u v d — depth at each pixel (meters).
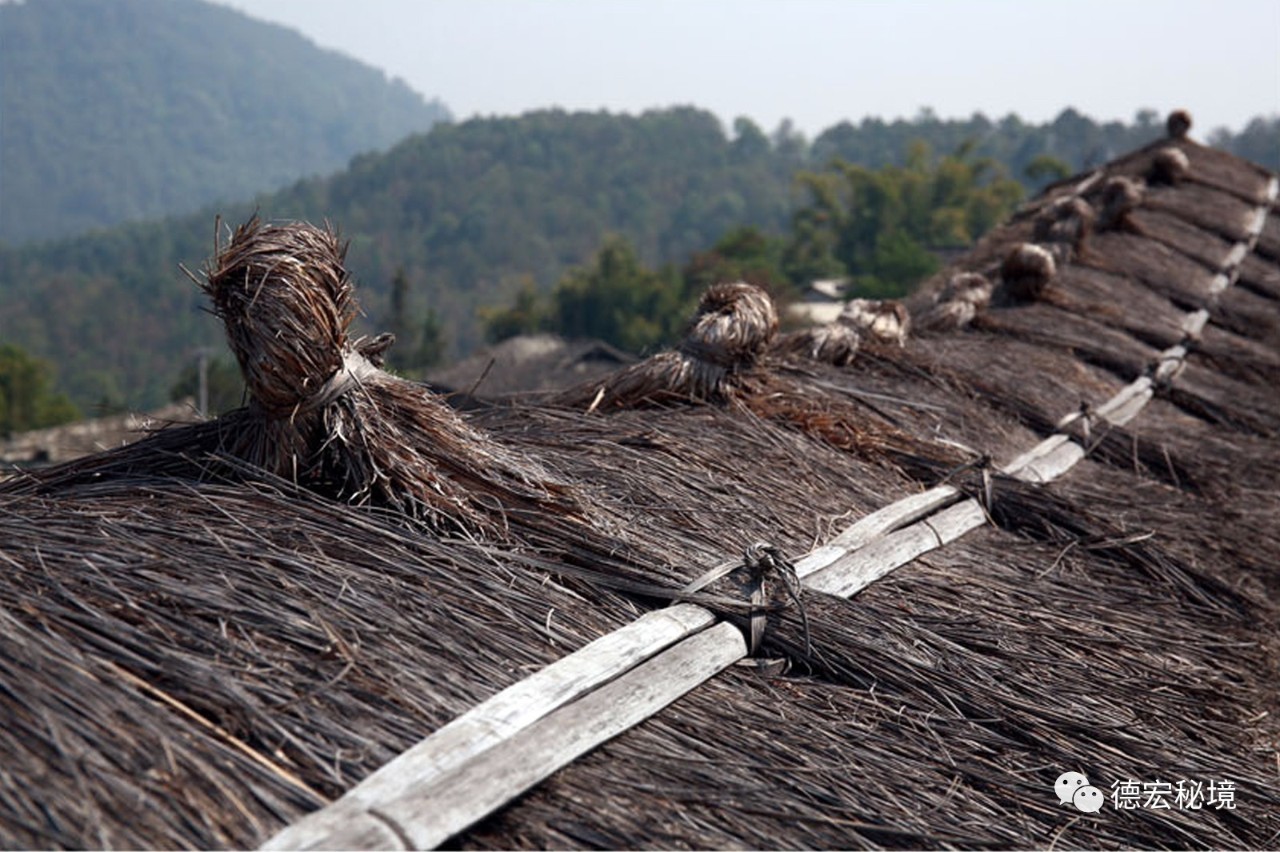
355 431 2.50
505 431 3.34
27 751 1.66
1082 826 2.24
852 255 54.44
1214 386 6.06
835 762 2.17
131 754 1.69
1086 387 5.35
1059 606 3.10
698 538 2.75
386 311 54.38
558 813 1.84
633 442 3.28
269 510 2.41
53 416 48.03
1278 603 3.60
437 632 2.14
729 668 2.36
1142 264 7.91
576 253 107.44
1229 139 94.94
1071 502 3.68
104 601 2.02
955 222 54.53
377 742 1.85
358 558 2.31
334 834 1.63
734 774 2.04
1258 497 4.49
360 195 127.31
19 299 114.50
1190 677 2.96
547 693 2.03
